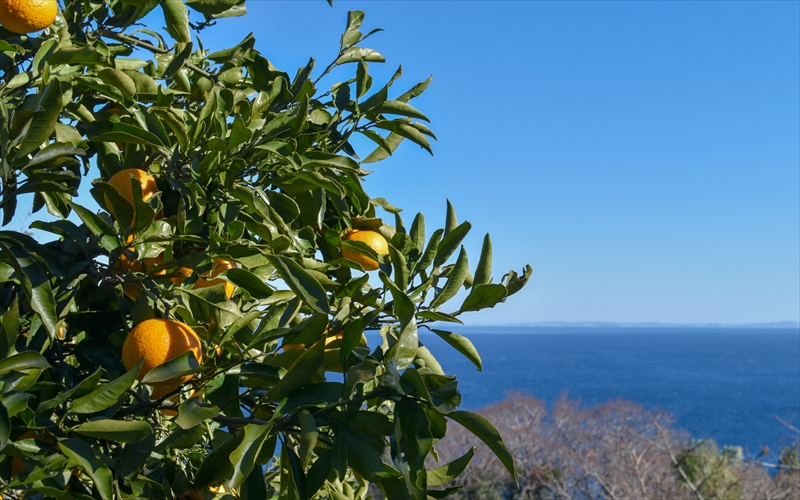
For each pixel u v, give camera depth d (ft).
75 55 5.40
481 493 58.18
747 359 475.72
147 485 4.62
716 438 158.61
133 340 4.75
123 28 6.52
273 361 5.00
